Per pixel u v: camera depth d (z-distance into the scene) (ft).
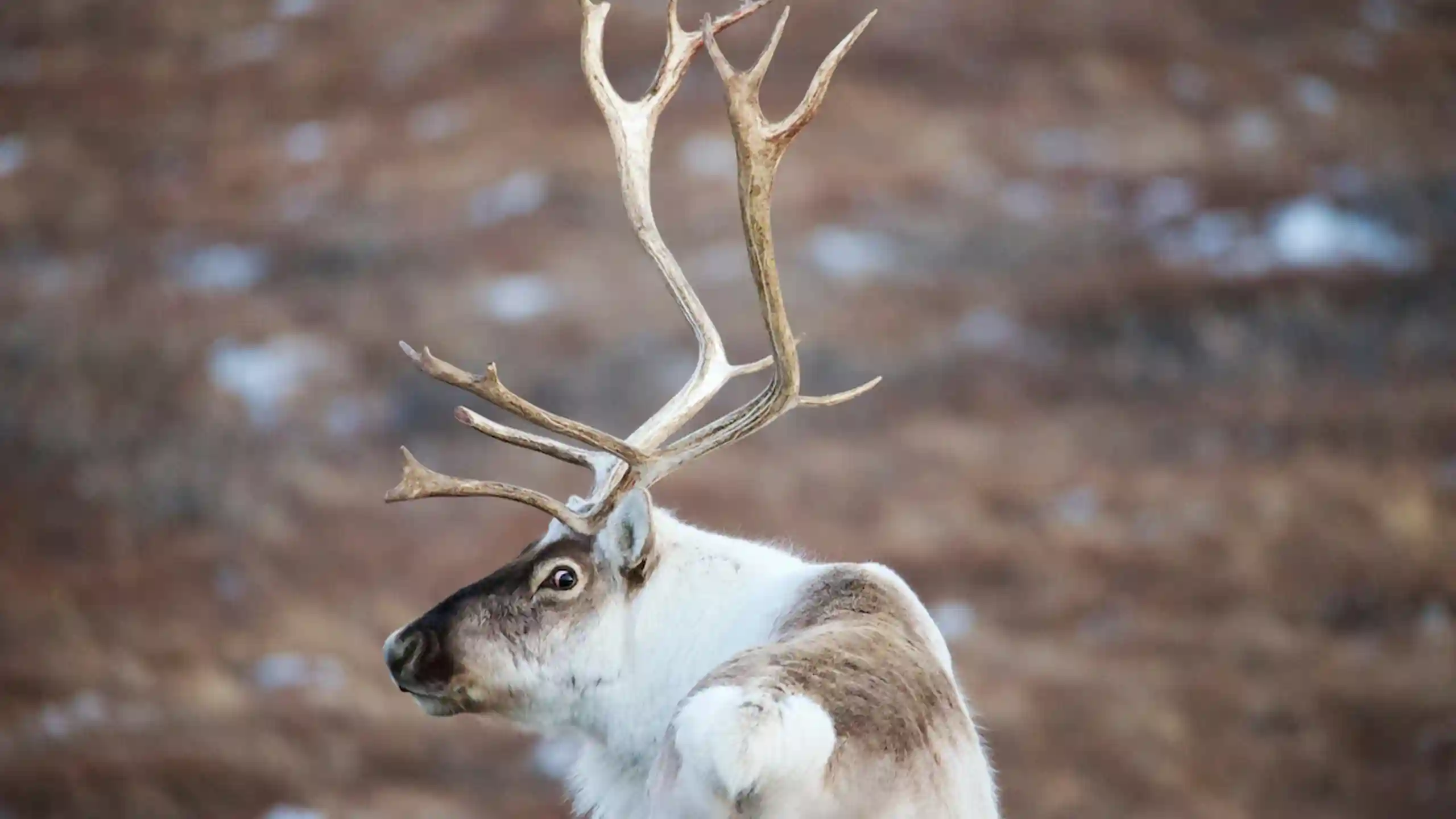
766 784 20.88
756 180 26.21
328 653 102.22
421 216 183.73
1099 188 182.91
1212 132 196.65
